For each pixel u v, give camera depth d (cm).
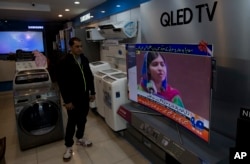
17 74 305
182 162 164
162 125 207
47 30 881
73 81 236
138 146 259
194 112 167
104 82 310
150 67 218
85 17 571
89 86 264
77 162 242
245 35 163
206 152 157
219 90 191
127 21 330
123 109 265
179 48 174
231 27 172
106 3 428
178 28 231
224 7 175
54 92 279
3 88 555
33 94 267
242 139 128
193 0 205
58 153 263
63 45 622
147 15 281
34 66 334
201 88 156
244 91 171
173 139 179
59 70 227
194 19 207
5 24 747
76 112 248
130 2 338
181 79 177
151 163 233
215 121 199
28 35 753
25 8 464
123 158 246
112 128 299
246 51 164
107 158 248
